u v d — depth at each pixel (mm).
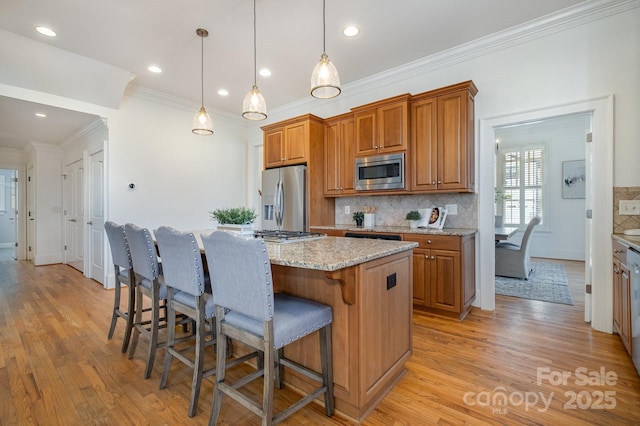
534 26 2812
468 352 2236
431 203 3559
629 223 2473
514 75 2992
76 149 5180
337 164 4066
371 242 2098
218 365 1504
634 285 1871
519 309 3166
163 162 4598
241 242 1311
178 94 4527
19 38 2986
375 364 1650
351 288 1481
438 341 2420
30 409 1634
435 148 3180
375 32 2947
